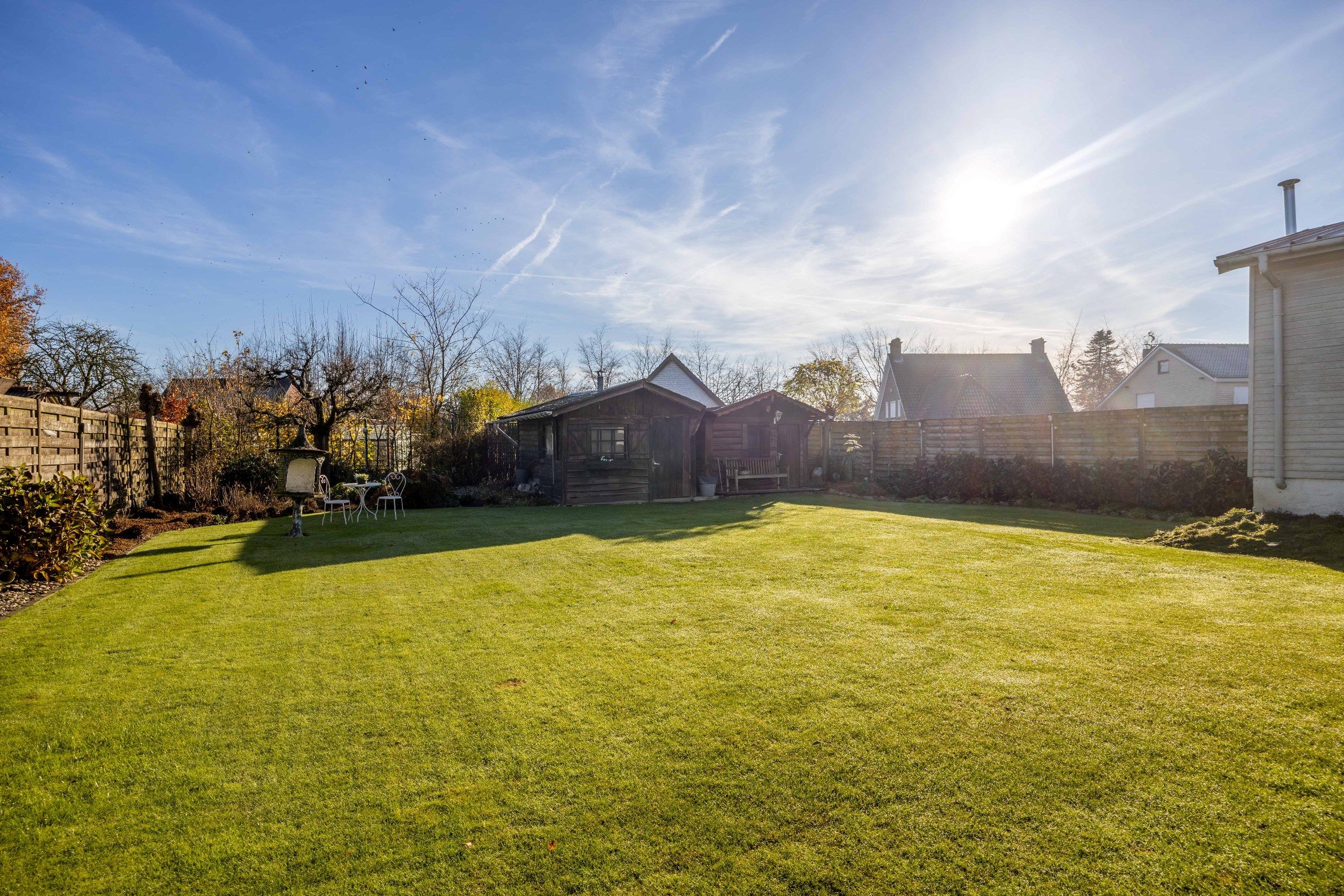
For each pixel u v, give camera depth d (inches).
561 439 575.8
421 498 561.0
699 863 85.4
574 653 166.9
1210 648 158.1
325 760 113.7
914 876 81.9
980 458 587.2
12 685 147.5
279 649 172.1
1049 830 90.4
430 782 106.3
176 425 520.1
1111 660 152.6
